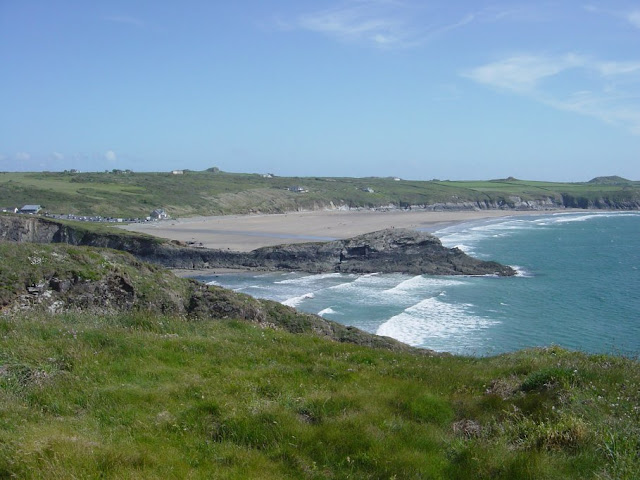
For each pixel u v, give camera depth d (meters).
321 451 7.15
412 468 6.79
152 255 67.62
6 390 8.53
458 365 12.80
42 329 11.84
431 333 33.84
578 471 6.70
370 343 20.45
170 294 19.58
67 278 17.75
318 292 48.81
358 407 8.57
